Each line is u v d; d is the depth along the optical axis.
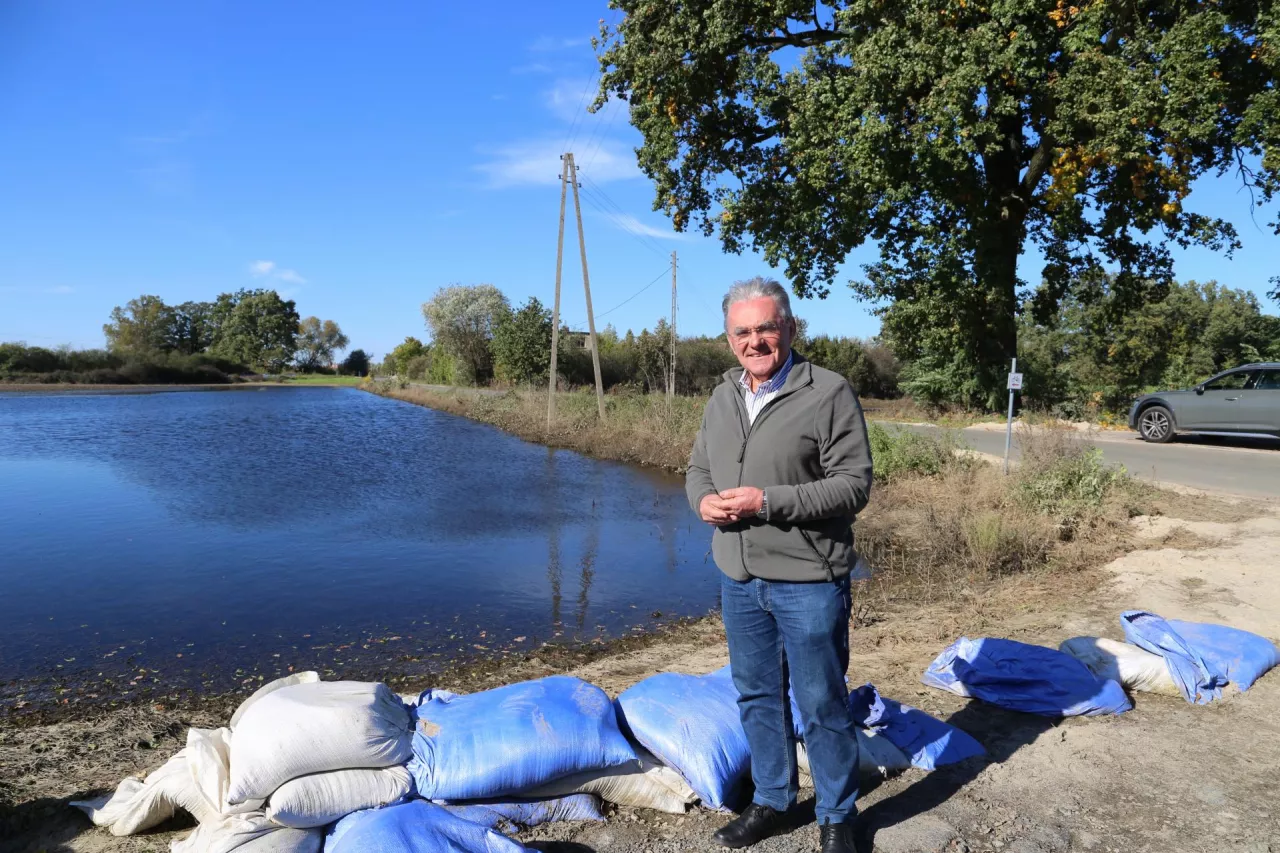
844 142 15.86
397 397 44.97
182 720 4.35
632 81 17.58
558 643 5.79
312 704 2.56
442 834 2.33
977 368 21.62
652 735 2.87
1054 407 21.62
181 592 7.06
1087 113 14.45
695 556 8.52
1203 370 33.09
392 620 6.32
